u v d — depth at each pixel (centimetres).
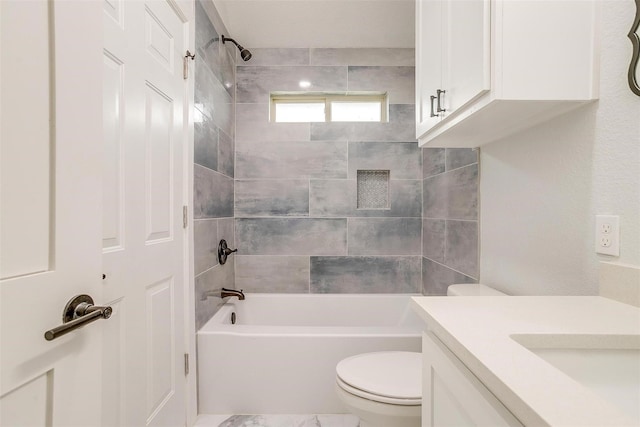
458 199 170
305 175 240
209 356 155
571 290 90
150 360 115
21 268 47
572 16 79
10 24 46
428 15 125
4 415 44
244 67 240
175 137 135
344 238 240
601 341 56
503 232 125
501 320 62
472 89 87
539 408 34
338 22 218
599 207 81
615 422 31
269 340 154
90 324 61
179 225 139
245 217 239
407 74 241
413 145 240
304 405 153
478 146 144
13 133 46
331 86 241
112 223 94
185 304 144
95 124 63
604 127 79
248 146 239
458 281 171
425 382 73
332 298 232
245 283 239
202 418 152
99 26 64
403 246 240
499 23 78
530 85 79
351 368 115
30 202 49
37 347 49
